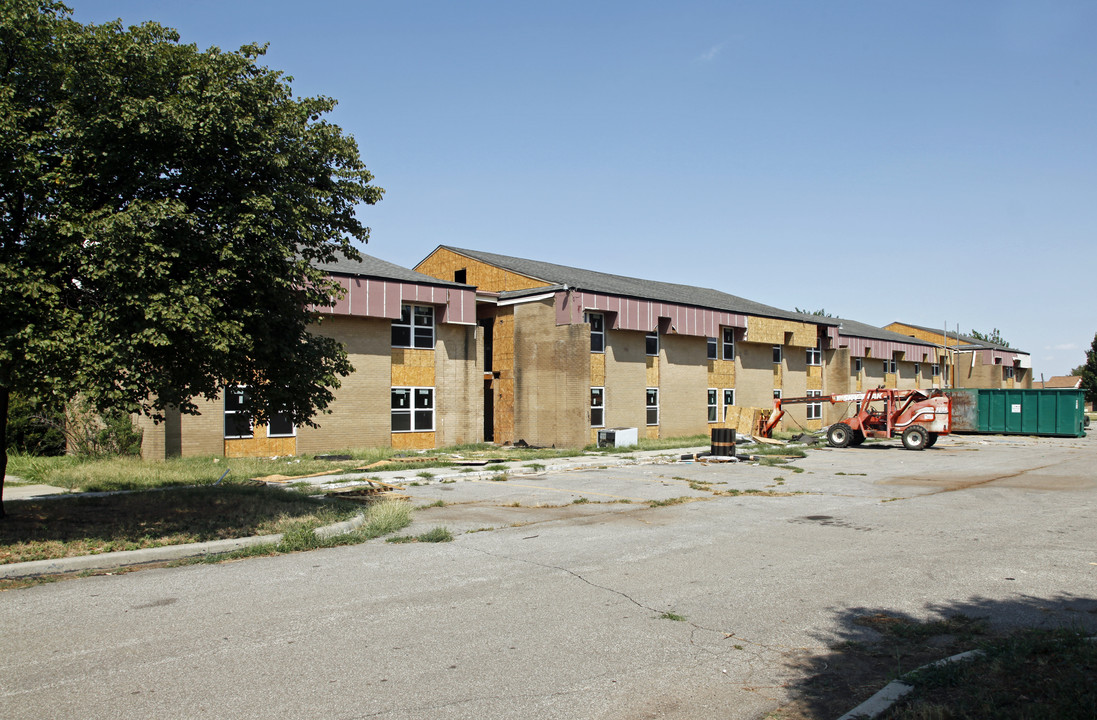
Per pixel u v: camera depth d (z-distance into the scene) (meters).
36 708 4.78
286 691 5.10
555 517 12.81
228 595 7.54
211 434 22.00
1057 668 5.32
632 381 33.34
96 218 8.98
